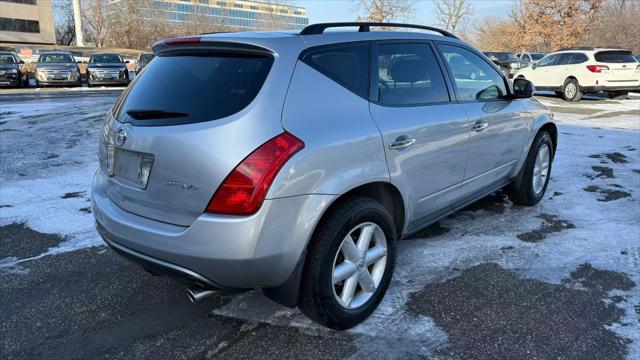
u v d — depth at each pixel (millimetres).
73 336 2904
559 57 17000
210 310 3168
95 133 9008
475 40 47938
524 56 26922
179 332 2932
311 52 2793
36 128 9500
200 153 2430
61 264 3822
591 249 3969
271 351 2738
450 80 3734
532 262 3748
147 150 2621
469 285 3412
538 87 17719
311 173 2516
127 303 3266
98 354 2738
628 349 2705
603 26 38562
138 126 2717
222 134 2414
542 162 5035
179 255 2492
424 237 4230
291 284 2629
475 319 3008
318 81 2746
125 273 3686
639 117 11820
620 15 38031
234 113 2467
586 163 6816
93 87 22656
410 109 3242
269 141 2424
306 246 2592
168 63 2980
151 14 47344
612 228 4406
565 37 35906
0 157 7148
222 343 2816
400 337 2842
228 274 2451
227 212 2396
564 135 9023
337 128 2691
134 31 48188
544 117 4906
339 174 2652
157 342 2838
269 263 2465
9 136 8672
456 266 3689
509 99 4422
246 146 2393
